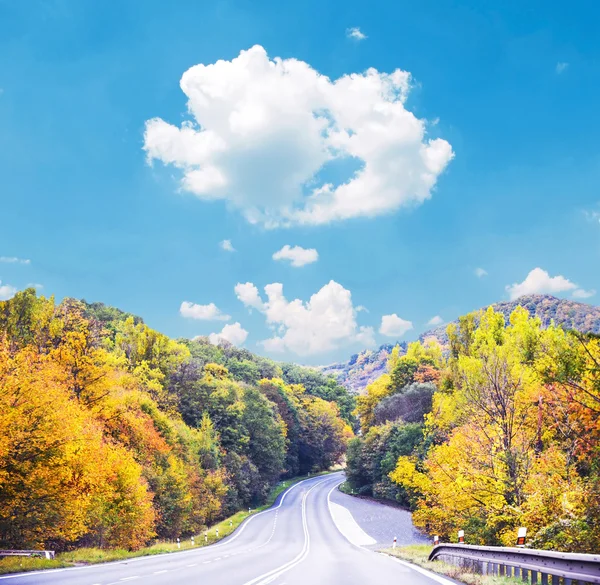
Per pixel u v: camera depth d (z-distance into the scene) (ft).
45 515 82.12
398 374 282.15
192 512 161.07
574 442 59.62
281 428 325.21
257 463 271.69
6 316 124.98
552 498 55.21
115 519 98.68
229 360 415.44
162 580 39.88
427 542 134.21
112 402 123.65
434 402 129.18
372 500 249.34
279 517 197.36
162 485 132.26
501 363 73.61
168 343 249.96
